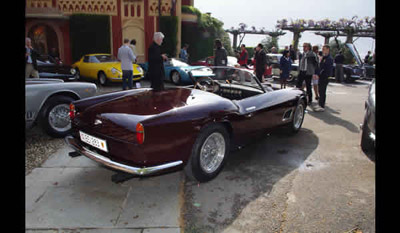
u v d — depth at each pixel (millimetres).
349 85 12273
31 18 14461
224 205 2705
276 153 4055
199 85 4145
